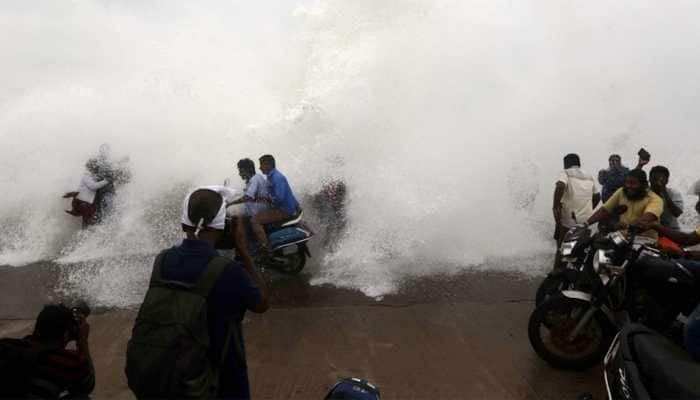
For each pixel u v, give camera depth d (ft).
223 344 7.63
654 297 11.57
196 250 7.82
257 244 18.72
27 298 17.74
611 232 12.96
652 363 8.79
